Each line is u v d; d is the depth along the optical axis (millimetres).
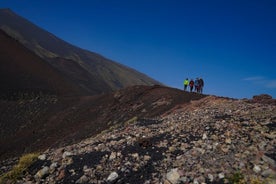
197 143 12422
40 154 14133
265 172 9344
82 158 12625
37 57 162500
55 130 58938
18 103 87812
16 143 62688
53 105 79312
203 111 18875
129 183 10305
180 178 9820
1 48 143000
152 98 39344
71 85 148500
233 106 18547
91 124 45844
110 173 11117
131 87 48188
